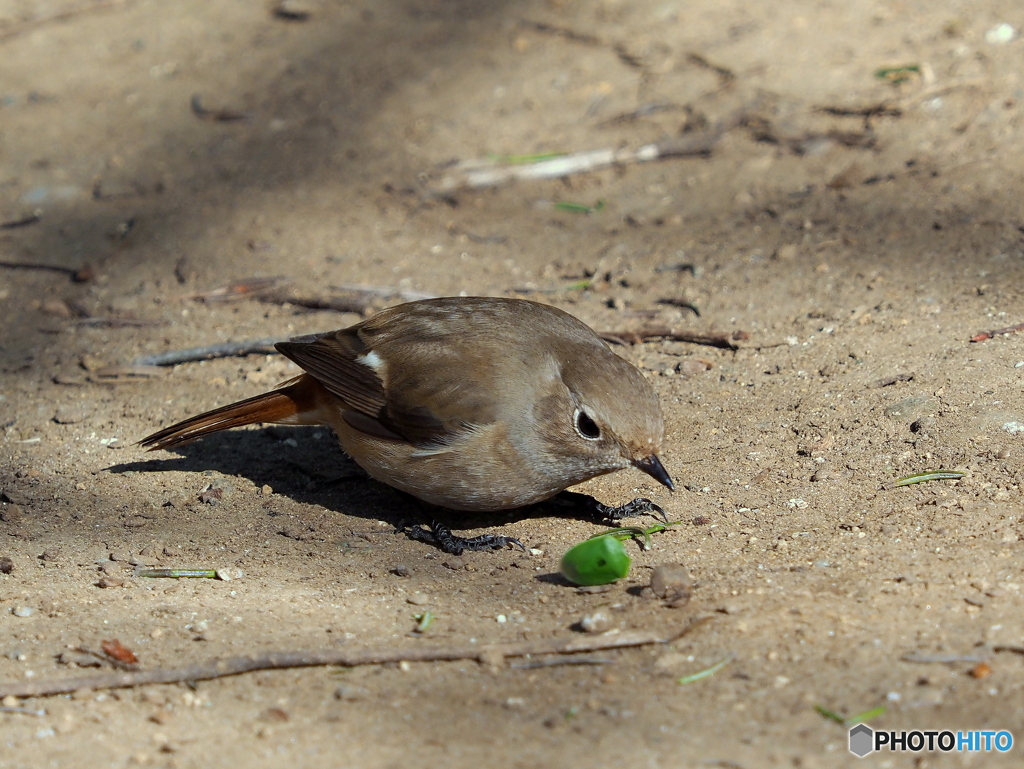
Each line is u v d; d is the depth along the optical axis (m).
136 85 19.14
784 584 8.00
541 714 6.71
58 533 9.68
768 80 16.95
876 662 6.87
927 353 10.88
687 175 15.60
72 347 13.31
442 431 9.04
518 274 14.01
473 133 16.97
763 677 6.88
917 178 14.28
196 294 14.16
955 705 6.38
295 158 16.92
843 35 17.73
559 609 8.09
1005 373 10.27
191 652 7.63
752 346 11.82
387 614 8.17
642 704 6.73
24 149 17.77
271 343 12.88
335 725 6.74
